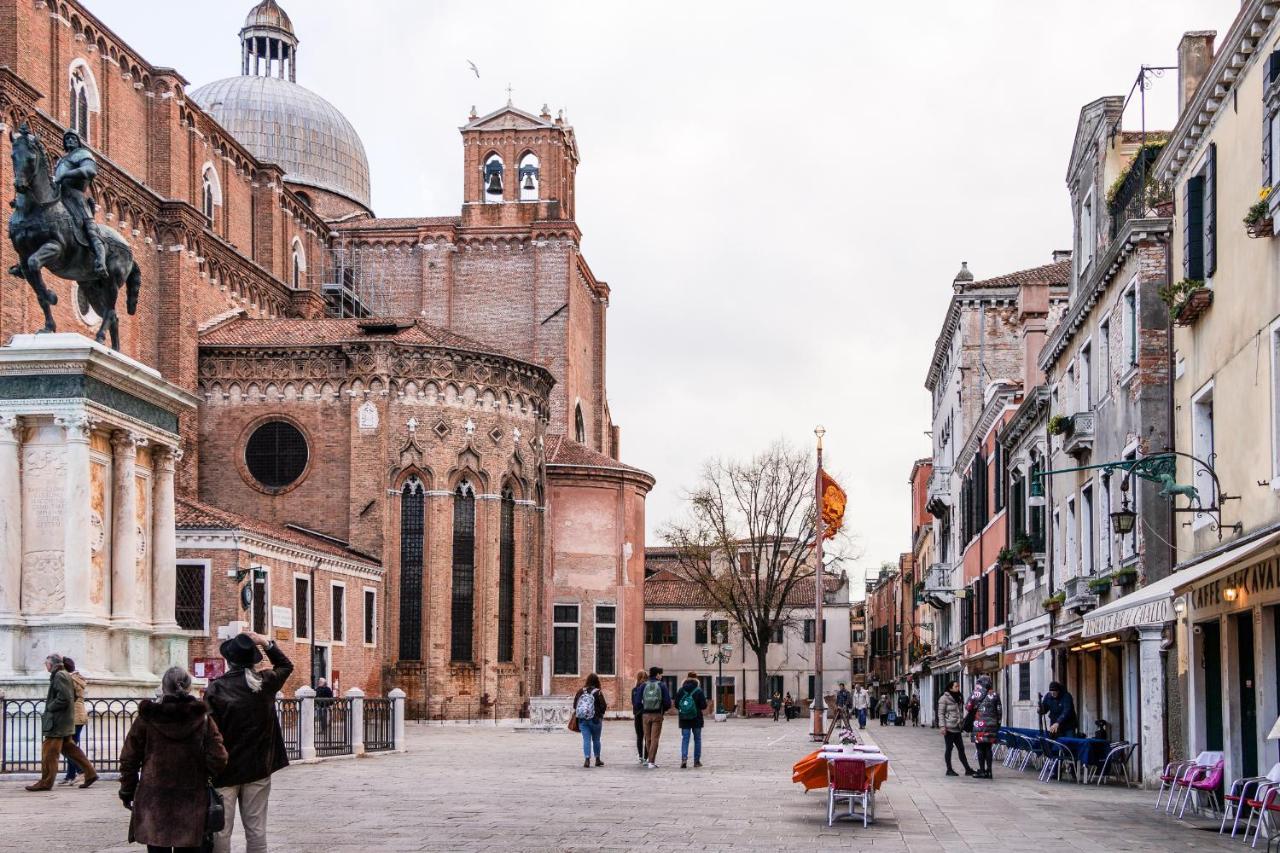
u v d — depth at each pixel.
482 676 63.81
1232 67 24.09
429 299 79.50
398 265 80.25
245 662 14.16
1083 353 37.34
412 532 63.25
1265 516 22.56
